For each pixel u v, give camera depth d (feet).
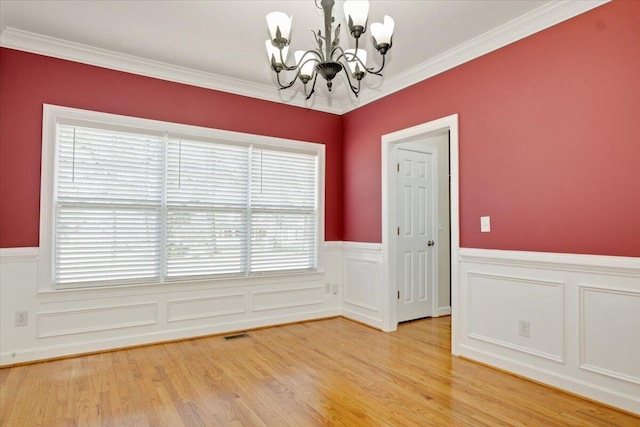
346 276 15.16
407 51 10.84
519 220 9.32
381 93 13.48
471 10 8.80
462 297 10.66
